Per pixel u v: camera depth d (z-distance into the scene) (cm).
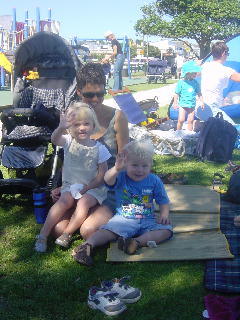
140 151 163
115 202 179
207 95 371
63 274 148
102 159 176
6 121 214
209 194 219
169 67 1572
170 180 245
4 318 123
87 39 1070
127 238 158
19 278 146
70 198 171
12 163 199
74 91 246
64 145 179
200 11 1368
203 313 124
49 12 942
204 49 1405
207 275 144
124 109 369
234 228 183
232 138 301
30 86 250
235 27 1362
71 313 126
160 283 141
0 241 175
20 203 216
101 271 149
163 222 168
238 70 454
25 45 246
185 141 315
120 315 125
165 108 568
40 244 165
